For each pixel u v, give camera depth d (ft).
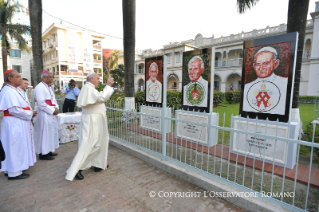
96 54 107.65
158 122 19.33
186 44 81.82
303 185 9.43
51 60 98.43
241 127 12.98
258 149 12.29
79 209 8.25
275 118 11.60
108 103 19.86
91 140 10.80
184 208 8.35
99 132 11.21
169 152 14.14
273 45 11.32
